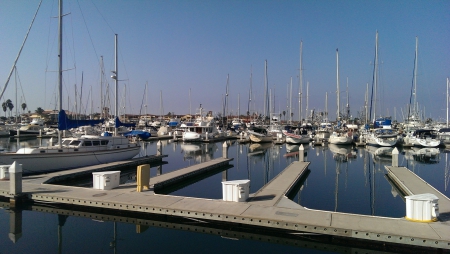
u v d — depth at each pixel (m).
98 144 24.48
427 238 8.34
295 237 10.05
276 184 15.91
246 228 10.66
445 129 48.53
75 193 13.76
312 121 75.00
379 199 15.62
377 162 29.77
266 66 65.00
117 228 11.33
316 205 14.52
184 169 21.97
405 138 45.62
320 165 27.72
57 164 20.97
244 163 30.12
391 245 9.08
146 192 14.03
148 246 9.74
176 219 11.64
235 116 105.31
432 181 20.36
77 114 66.38
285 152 40.19
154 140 59.59
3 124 76.69
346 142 47.91
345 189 17.91
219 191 17.88
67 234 10.72
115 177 15.09
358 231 8.97
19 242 10.03
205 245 9.82
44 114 118.31
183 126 61.69
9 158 18.70
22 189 14.56
